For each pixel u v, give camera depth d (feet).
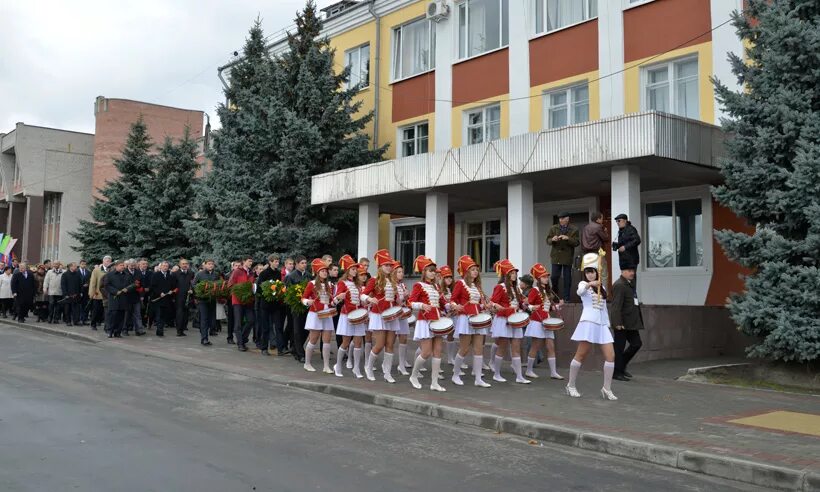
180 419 27.76
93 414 28.02
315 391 36.58
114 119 161.89
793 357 35.73
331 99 71.15
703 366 43.14
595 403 31.65
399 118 76.23
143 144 94.53
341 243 73.41
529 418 27.94
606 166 46.14
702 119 51.57
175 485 19.02
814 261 35.81
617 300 38.34
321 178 65.57
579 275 57.36
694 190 52.95
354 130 72.38
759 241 37.47
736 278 50.37
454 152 54.08
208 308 55.67
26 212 168.35
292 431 26.35
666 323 46.42
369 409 31.94
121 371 40.50
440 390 35.06
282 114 69.56
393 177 58.65
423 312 36.14
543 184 53.93
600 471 21.89
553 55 61.52
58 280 74.54
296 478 20.01
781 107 36.73
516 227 51.67
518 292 39.17
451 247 72.08
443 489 19.39
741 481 21.12
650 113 42.27
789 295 35.68
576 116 60.29
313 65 71.97
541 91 62.23
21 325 73.97
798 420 27.81
